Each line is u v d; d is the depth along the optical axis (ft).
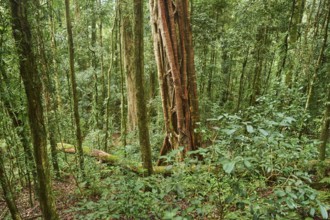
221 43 38.52
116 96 42.63
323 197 13.64
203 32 32.89
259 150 7.72
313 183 15.89
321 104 24.31
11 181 12.37
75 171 19.42
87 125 37.17
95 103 31.09
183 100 23.07
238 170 7.76
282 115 8.09
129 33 32.68
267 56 33.50
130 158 19.35
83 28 28.94
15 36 7.28
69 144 24.75
